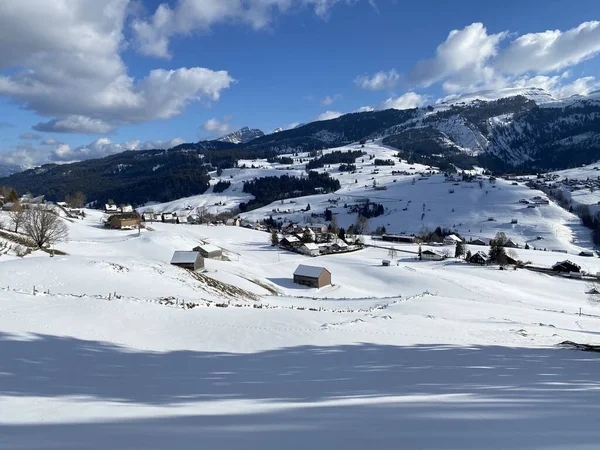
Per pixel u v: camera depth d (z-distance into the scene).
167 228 119.44
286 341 21.39
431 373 13.94
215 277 55.09
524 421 6.02
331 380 12.41
